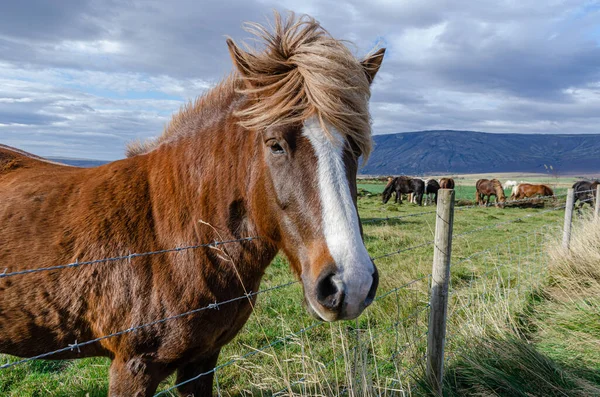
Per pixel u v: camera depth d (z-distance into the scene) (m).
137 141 2.81
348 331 4.16
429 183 28.58
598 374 3.23
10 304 2.15
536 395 2.96
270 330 4.44
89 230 2.16
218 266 2.15
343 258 1.64
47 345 2.25
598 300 4.43
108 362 3.79
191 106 2.50
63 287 2.11
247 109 1.99
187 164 2.26
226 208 2.18
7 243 2.19
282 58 2.00
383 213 18.92
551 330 4.07
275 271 6.95
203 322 2.11
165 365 2.14
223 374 3.59
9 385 3.50
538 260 6.74
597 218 7.09
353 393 2.35
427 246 9.09
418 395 2.83
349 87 1.82
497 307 4.21
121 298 2.07
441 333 2.82
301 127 1.81
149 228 2.17
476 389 3.05
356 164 1.96
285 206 1.85
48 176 2.49
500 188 28.39
